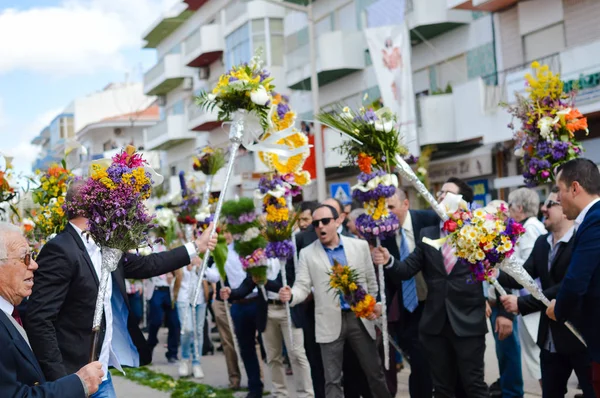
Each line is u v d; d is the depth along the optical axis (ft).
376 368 24.79
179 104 162.71
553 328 20.39
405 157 24.99
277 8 119.34
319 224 25.12
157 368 43.39
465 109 75.20
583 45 61.72
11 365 13.39
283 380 30.63
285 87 118.93
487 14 77.00
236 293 30.22
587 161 18.38
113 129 202.59
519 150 24.93
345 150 24.26
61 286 17.38
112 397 18.25
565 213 18.60
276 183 26.68
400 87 77.92
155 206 43.75
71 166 27.25
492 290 24.80
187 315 39.37
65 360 17.56
